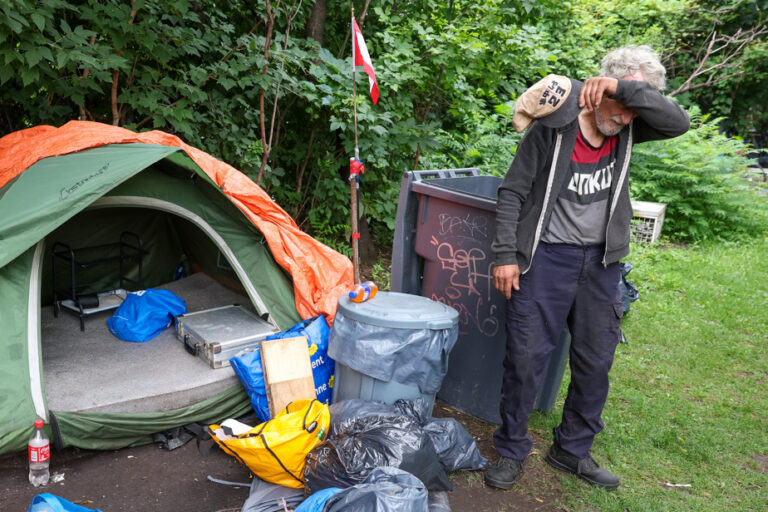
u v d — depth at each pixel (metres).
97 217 4.38
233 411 3.24
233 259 3.70
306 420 2.56
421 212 3.45
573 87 2.39
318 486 2.38
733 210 8.39
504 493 2.80
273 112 5.46
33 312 2.82
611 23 11.31
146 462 2.88
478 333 3.36
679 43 12.12
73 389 2.96
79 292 4.42
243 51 5.02
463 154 7.45
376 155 5.53
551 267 2.65
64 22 3.91
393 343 2.77
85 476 2.74
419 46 5.98
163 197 3.63
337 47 6.30
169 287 4.61
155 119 4.56
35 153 3.41
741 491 2.88
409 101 5.80
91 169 3.08
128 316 3.72
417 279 3.65
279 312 3.64
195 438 3.09
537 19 6.67
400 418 2.64
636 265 6.49
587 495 2.80
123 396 2.92
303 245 3.74
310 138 6.00
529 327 2.71
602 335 2.74
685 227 8.36
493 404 3.37
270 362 3.05
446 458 2.78
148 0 4.47
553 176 2.52
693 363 4.31
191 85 4.88
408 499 2.00
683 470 3.04
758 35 11.86
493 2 6.00
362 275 5.72
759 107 12.96
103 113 5.04
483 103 7.02
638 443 3.24
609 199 2.57
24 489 2.61
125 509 2.53
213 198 3.71
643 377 4.07
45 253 4.20
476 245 3.26
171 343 3.64
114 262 4.58
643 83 2.28
